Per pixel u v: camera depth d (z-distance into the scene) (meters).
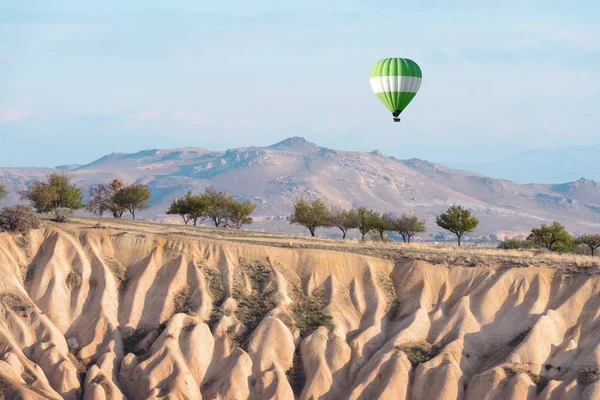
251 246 106.75
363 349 95.12
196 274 102.88
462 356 92.88
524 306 97.25
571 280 98.44
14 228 104.12
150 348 93.69
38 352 91.75
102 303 99.12
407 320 97.44
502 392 87.56
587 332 93.25
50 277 100.81
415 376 90.06
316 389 90.19
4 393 83.00
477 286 100.56
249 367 91.75
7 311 95.12
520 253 110.38
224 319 96.62
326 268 104.88
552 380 87.56
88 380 89.25
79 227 108.69
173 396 87.44
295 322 97.88
